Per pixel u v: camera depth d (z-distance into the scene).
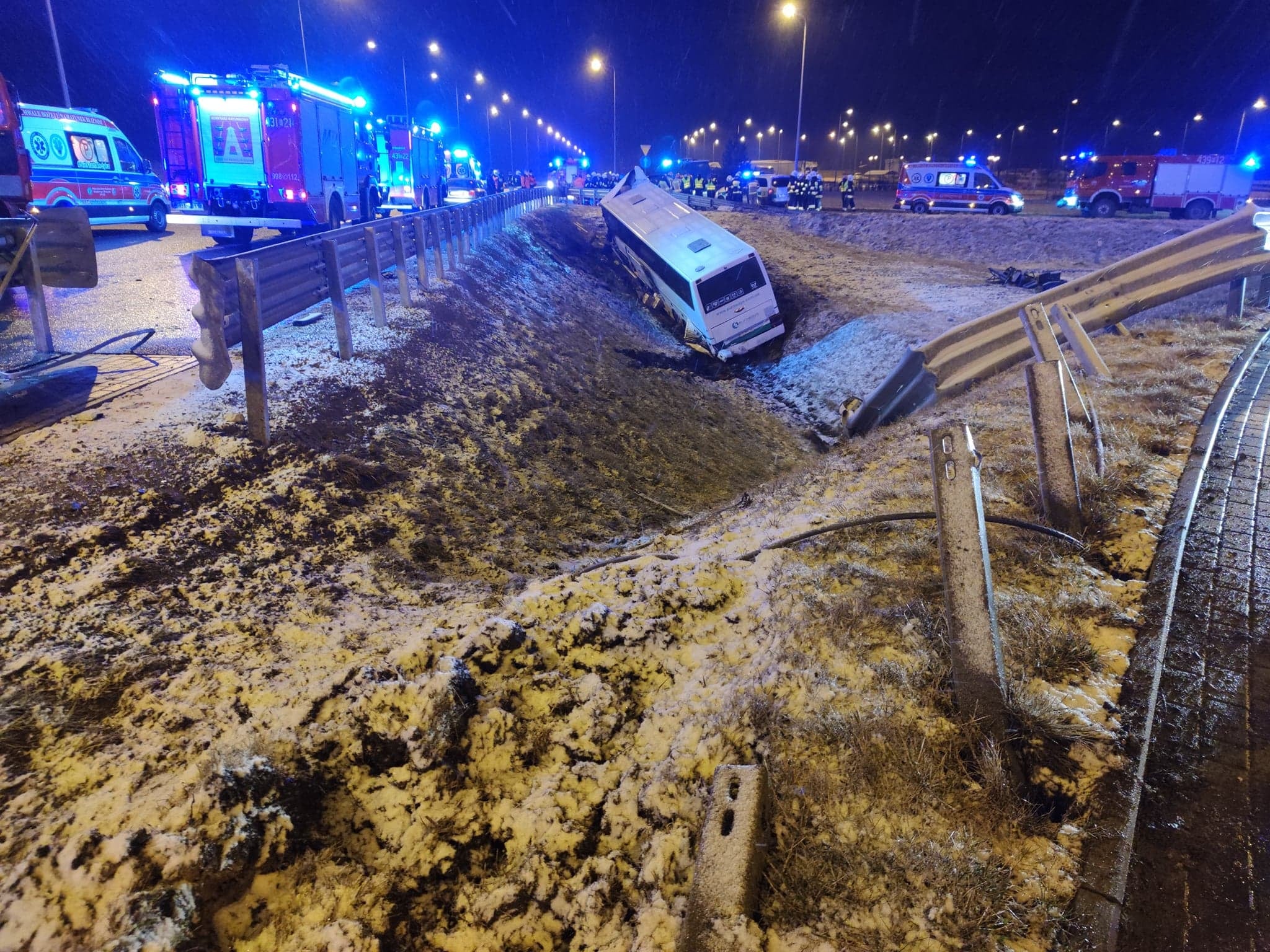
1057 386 4.72
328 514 5.58
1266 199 33.47
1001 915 2.29
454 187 47.47
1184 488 5.32
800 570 4.50
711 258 18.98
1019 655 3.45
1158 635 3.67
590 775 2.99
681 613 4.18
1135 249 27.12
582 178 64.81
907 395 10.11
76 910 2.10
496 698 3.25
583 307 19.89
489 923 2.44
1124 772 2.84
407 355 9.43
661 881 2.48
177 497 5.14
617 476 9.20
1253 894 2.38
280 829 2.50
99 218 16.78
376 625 4.31
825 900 2.35
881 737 2.96
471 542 6.06
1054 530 4.60
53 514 4.63
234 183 15.42
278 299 7.14
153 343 8.49
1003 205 34.84
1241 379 7.98
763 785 2.58
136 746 2.95
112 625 3.77
